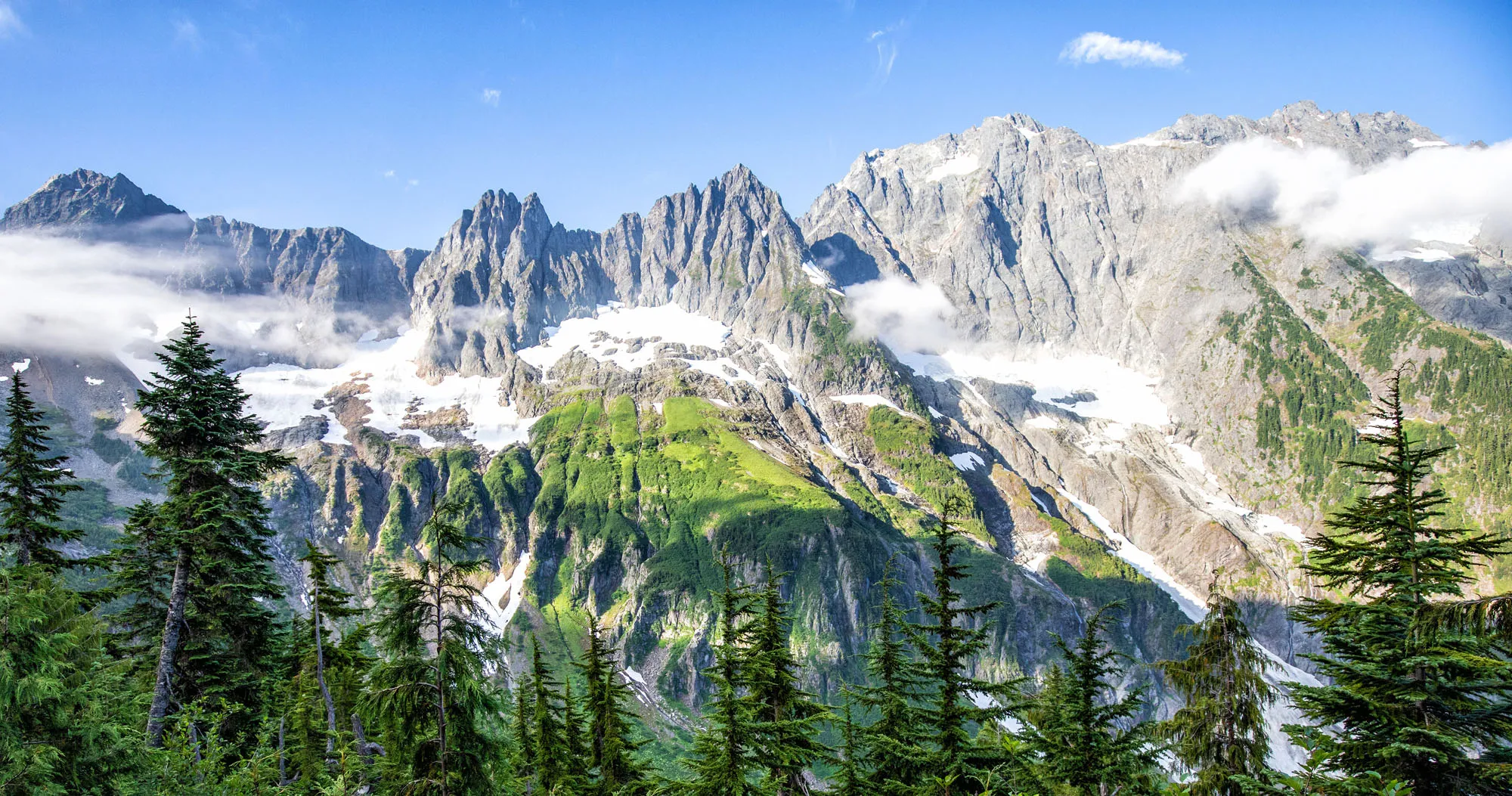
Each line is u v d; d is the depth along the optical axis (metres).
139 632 43.66
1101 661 32.94
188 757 32.97
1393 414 28.17
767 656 35.53
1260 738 29.88
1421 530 26.97
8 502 42.41
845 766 34.09
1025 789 31.44
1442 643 24.44
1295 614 29.67
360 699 28.81
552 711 54.91
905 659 36.81
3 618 23.38
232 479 43.00
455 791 28.38
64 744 24.47
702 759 34.75
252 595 45.16
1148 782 31.88
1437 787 24.58
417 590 29.06
